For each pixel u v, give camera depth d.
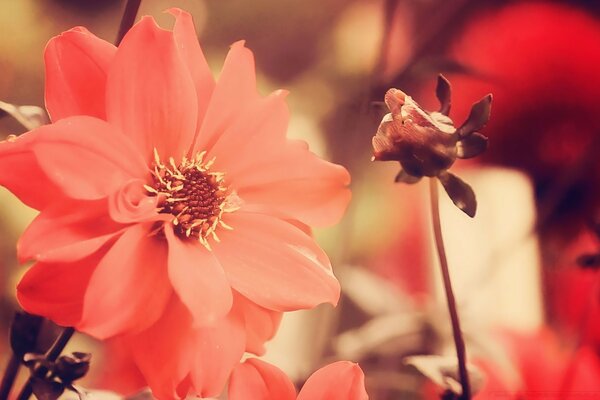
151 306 0.50
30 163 0.49
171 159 0.52
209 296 0.50
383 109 0.52
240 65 0.53
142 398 0.56
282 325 0.72
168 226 0.51
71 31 0.50
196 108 0.52
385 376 0.69
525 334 0.70
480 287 0.71
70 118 0.49
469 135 0.51
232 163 0.53
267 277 0.52
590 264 0.60
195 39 0.53
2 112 0.52
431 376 0.54
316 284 0.51
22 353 0.51
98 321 0.48
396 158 0.50
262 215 0.53
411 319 0.71
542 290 0.74
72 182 0.49
